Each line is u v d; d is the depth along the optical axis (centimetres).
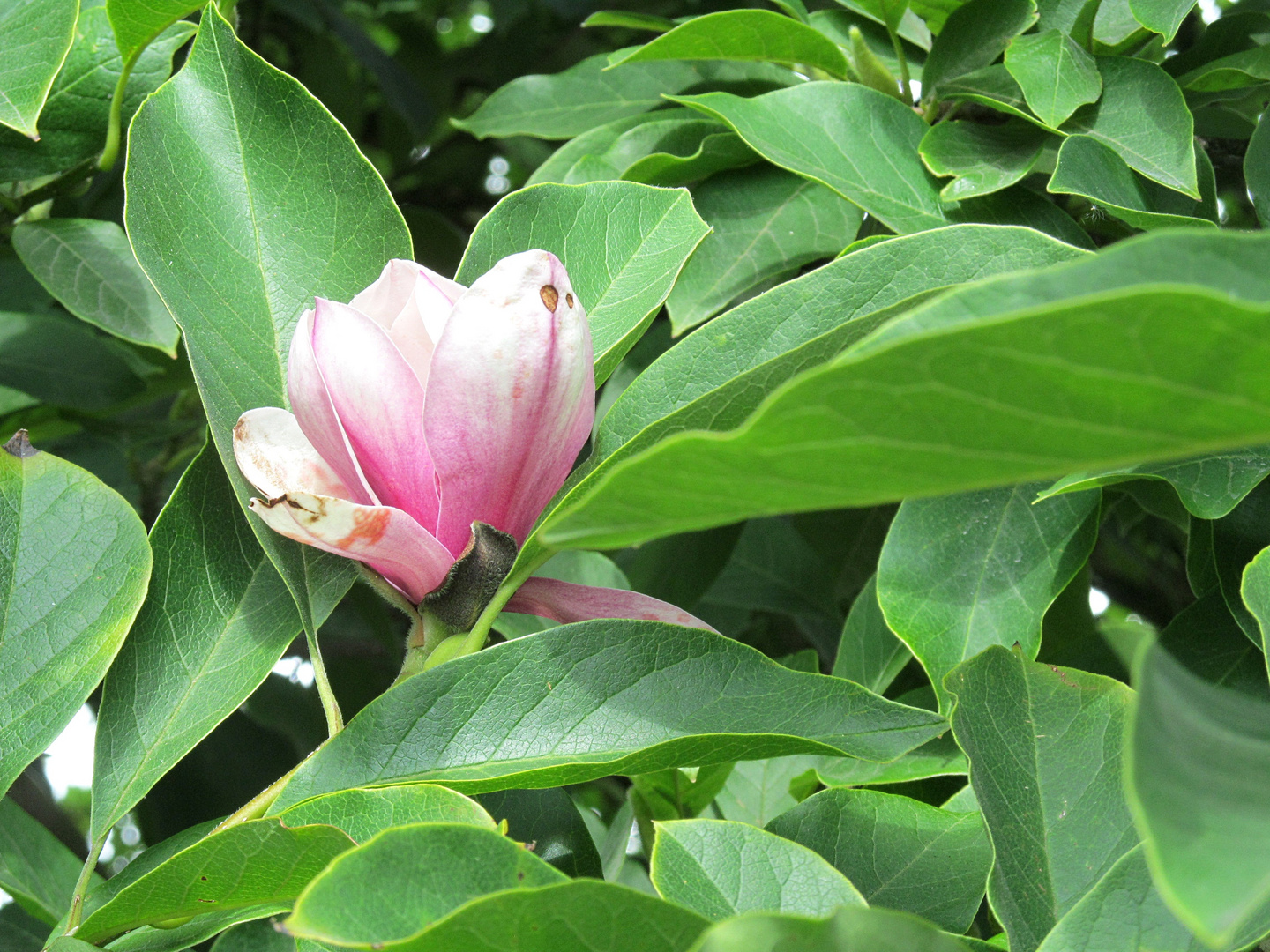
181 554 67
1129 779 38
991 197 75
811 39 78
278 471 63
